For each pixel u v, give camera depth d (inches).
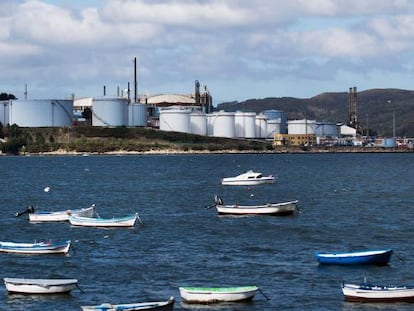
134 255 5807.1
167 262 5502.0
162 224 7588.6
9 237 6934.1
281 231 7057.1
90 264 5442.9
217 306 4313.5
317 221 7800.2
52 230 7244.1
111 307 3961.6
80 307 4254.4
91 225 7416.3
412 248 6087.6
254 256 5743.1
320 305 4333.2
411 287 4473.4
